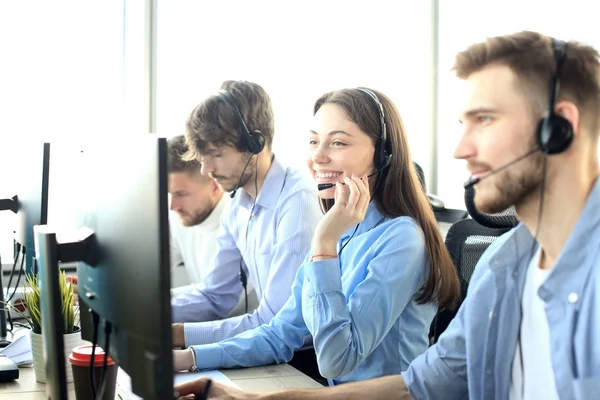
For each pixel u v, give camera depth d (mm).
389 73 3283
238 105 1968
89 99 2908
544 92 988
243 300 2227
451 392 1273
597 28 2484
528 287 1132
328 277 1479
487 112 1035
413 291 1553
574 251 1017
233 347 1632
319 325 1462
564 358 1018
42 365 1481
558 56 986
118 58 2965
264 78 3043
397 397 1288
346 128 1599
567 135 978
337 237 1515
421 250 1554
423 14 3334
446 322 1763
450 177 3309
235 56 3025
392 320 1509
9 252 2424
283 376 1563
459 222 1797
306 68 3096
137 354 936
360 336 1464
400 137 1624
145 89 3008
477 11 3135
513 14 2918
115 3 2943
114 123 2961
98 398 1172
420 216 1609
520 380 1131
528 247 1146
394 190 1614
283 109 3061
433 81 3367
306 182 2006
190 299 2170
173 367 887
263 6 3037
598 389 980
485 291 1207
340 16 3160
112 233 1010
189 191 2418
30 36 2773
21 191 1935
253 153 1973
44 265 1136
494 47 1034
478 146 1054
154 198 870
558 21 2680
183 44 3023
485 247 1700
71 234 1196
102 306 1074
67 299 1472
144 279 897
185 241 2643
